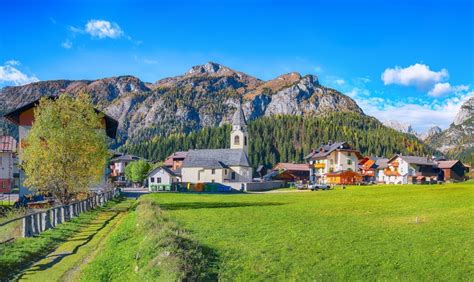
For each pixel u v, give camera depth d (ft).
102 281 62.23
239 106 463.42
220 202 189.47
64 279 63.41
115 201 209.67
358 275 59.11
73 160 150.20
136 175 450.71
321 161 540.52
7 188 297.94
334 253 70.08
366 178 574.56
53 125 149.07
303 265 63.77
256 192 321.32
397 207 140.05
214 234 88.94
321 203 169.78
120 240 85.35
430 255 67.00
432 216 110.32
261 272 60.75
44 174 148.15
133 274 62.03
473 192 192.54
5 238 89.76
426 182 513.86
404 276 58.18
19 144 223.71
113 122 249.55
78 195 169.78
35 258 76.38
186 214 131.03
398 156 550.36
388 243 76.33
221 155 424.05
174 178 407.44
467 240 76.89
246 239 82.94
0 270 65.82
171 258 60.44
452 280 56.24
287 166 610.24
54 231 101.19
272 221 110.63
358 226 98.17
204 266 62.03
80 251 82.02
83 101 158.81
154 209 115.55
